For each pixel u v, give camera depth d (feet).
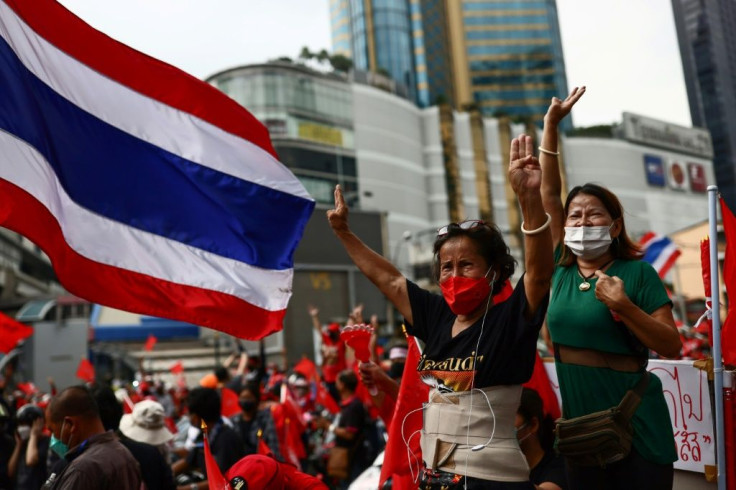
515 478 7.95
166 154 13.48
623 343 9.66
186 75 14.03
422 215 284.61
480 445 7.97
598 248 10.01
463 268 8.55
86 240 11.93
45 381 97.30
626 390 9.60
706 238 11.16
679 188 381.19
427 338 9.37
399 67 426.92
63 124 11.98
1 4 11.16
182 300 12.96
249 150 14.76
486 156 319.47
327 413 39.88
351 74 271.90
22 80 11.26
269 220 14.73
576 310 10.02
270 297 14.28
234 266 13.91
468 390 8.21
